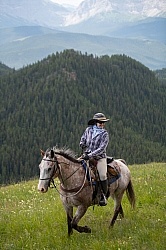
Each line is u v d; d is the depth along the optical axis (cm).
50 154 1024
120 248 959
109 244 998
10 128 19138
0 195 1956
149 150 17838
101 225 1204
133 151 17650
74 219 1069
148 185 1750
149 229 1101
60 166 1051
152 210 1327
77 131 19150
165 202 1405
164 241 986
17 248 1037
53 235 1114
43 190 1004
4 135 18688
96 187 1112
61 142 18400
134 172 2244
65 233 1131
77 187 1065
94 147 1116
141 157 17188
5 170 16100
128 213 1316
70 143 18188
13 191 2045
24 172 16025
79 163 1104
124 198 1548
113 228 1150
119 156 17225
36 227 1223
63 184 1070
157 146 19238
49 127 19575
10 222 1276
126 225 1169
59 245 1034
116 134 19588
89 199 1093
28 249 1027
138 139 19525
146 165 2823
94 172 1116
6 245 1059
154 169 2345
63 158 1070
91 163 1121
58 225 1231
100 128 1136
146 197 1512
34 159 16900
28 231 1184
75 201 1074
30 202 1689
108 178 1165
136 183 1825
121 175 1224
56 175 1046
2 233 1200
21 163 16350
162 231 1073
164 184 1772
